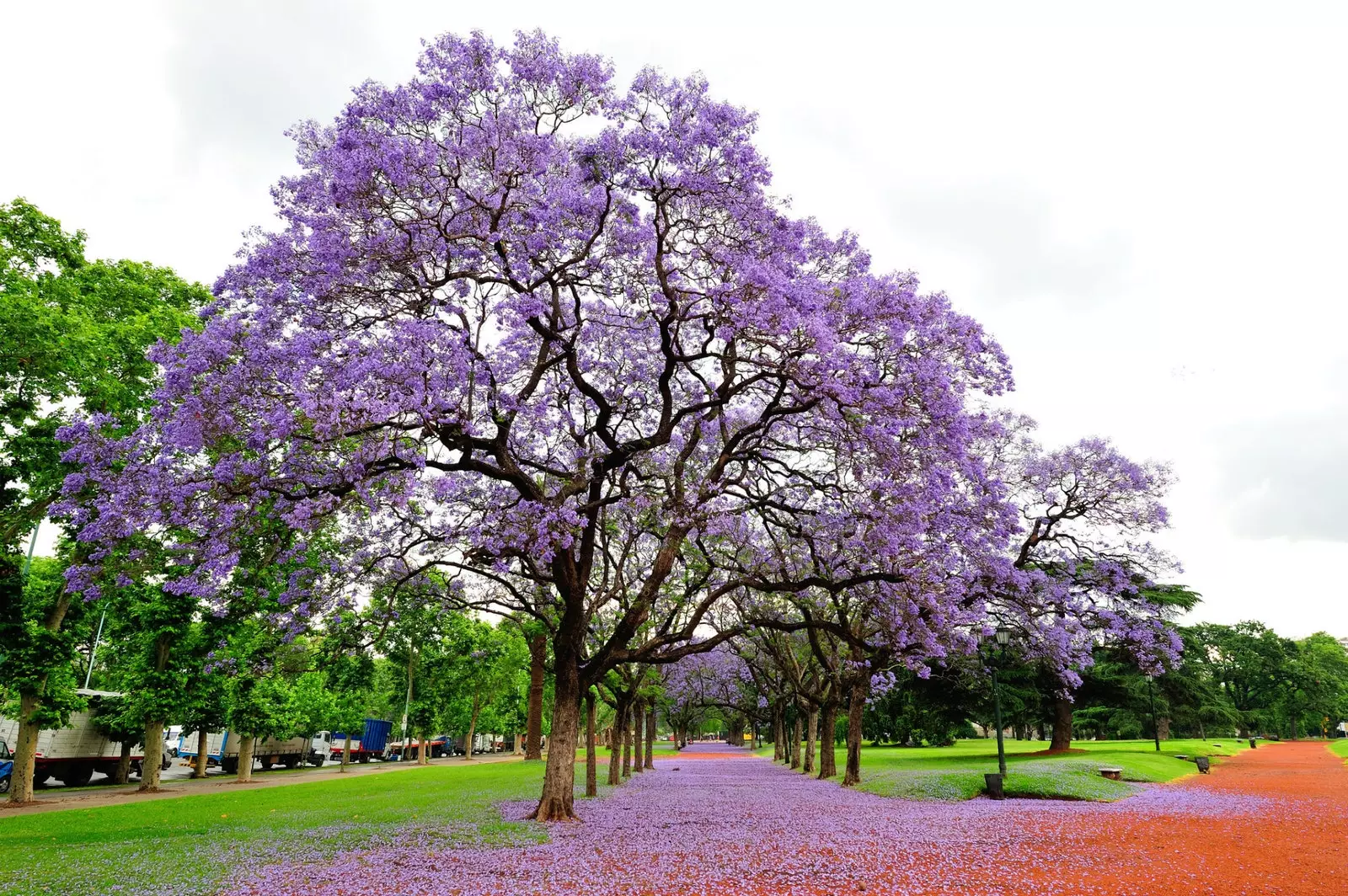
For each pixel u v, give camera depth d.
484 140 13.44
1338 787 24.33
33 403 19.59
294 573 15.21
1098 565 25.09
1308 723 90.31
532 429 17.06
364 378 11.14
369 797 22.80
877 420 14.10
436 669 48.09
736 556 20.16
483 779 31.05
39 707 21.70
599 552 25.72
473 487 17.61
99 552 12.53
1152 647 24.25
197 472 12.19
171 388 11.79
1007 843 13.02
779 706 46.09
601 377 18.34
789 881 10.01
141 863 11.35
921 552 16.33
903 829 14.98
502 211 13.49
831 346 12.96
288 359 11.81
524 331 17.12
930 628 17.47
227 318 12.67
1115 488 25.33
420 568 15.95
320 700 42.44
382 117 13.09
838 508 17.44
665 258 15.48
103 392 19.11
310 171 14.09
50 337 17.45
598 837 13.91
